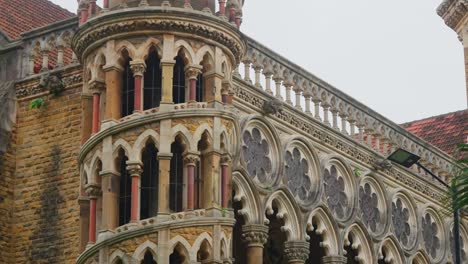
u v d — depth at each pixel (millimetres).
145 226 31750
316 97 42062
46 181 36094
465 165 21766
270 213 38250
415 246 46000
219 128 33281
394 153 37031
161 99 32969
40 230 35656
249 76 38812
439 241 48062
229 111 33812
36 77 37250
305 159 40688
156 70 33781
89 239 32812
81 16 35219
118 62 33594
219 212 32688
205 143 33094
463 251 49438
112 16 33469
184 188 32344
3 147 36594
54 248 35188
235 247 39469
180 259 32031
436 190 48531
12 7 43438
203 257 32188
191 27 33562
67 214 35250
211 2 34781
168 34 33438
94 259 32281
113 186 32562
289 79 40781
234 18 35656
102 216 32406
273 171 38844
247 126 38000
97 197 33000
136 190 32125
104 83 33844
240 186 37062
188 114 32812
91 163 33188
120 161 32969
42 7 45469
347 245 41719
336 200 41781
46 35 37875
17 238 36031
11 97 37406
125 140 32656
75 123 36094
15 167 36875
